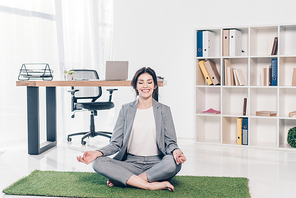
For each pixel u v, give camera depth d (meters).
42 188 2.56
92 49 5.19
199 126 4.64
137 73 2.69
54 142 4.31
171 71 4.94
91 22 5.16
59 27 4.74
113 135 2.70
